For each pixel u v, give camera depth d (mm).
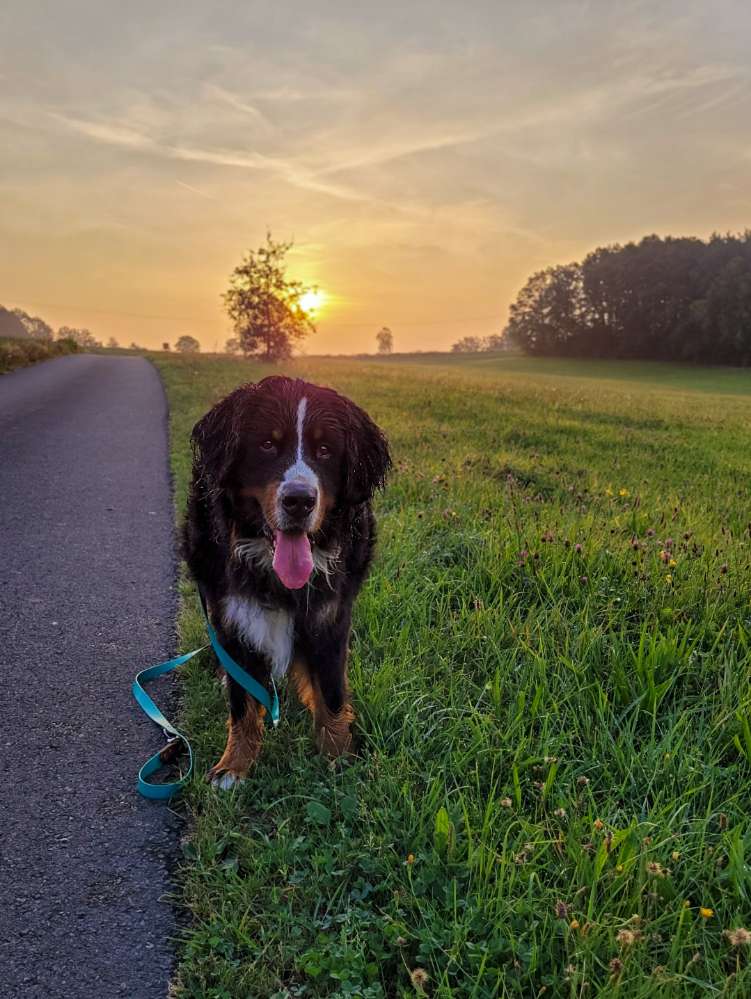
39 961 974
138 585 2217
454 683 1522
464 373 18969
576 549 2031
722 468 3920
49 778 1329
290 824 1208
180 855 1159
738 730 1351
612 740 1329
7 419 5473
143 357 17438
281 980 955
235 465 1339
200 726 1484
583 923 988
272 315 18906
